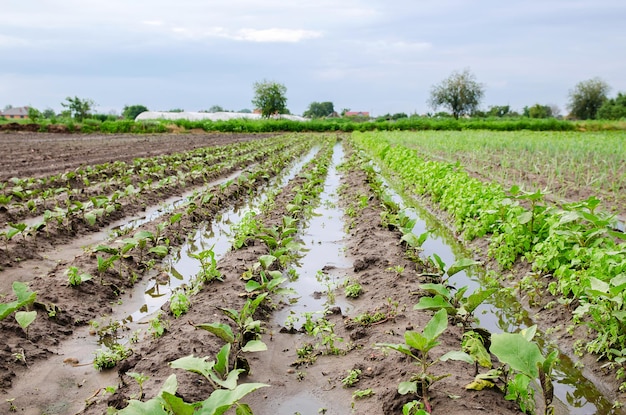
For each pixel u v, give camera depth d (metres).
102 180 15.70
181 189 15.35
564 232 6.80
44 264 8.41
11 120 49.25
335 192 15.71
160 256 9.03
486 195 10.11
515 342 3.89
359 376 5.01
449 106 75.44
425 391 4.27
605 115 74.88
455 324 5.84
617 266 5.65
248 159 22.34
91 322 6.34
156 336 5.69
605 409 4.80
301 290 7.63
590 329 5.84
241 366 5.07
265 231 8.84
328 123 57.03
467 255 9.39
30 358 5.35
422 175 14.64
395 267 7.75
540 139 29.80
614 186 14.47
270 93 71.38
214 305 6.41
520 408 4.26
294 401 4.79
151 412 3.14
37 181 14.05
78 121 54.84
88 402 4.66
